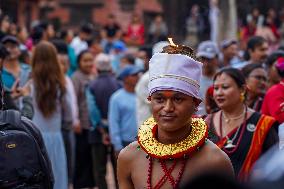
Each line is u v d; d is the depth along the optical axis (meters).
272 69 8.66
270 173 2.16
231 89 6.70
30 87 9.35
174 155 4.18
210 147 4.23
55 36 20.84
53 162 9.17
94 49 21.09
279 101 7.44
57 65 9.28
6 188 5.46
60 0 42.34
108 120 11.76
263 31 26.36
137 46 30.36
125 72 10.93
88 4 42.47
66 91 9.39
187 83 4.12
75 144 11.94
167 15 42.56
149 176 4.24
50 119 9.23
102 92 11.80
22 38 18.80
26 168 5.54
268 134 6.53
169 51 4.21
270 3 40.12
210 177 2.15
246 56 12.27
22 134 5.58
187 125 4.24
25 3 35.03
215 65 10.25
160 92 4.16
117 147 10.89
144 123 4.44
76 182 12.01
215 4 26.91
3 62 9.68
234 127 6.64
